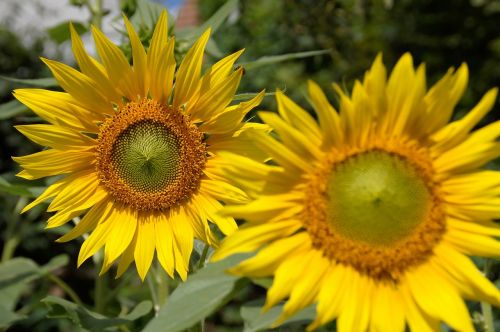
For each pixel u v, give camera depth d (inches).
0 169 58.5
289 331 23.2
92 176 18.6
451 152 13.7
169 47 17.7
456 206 13.7
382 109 13.6
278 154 13.4
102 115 18.4
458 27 57.7
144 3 22.3
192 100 17.9
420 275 13.7
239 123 17.5
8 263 26.6
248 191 13.6
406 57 13.3
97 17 25.9
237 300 50.0
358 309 13.3
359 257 13.6
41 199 18.3
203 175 18.2
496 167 39.6
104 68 17.9
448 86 13.2
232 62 17.5
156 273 22.1
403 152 13.8
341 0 54.2
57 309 16.7
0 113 23.0
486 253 13.4
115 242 18.1
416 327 13.3
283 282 13.0
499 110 54.6
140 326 23.2
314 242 13.8
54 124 18.1
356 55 54.9
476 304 17.7
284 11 53.9
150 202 18.3
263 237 13.4
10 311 23.4
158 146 18.2
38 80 21.2
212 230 18.4
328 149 13.8
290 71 50.6
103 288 24.9
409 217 13.8
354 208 13.7
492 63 57.3
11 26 65.1
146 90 18.3
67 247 56.2
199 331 17.5
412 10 57.4
